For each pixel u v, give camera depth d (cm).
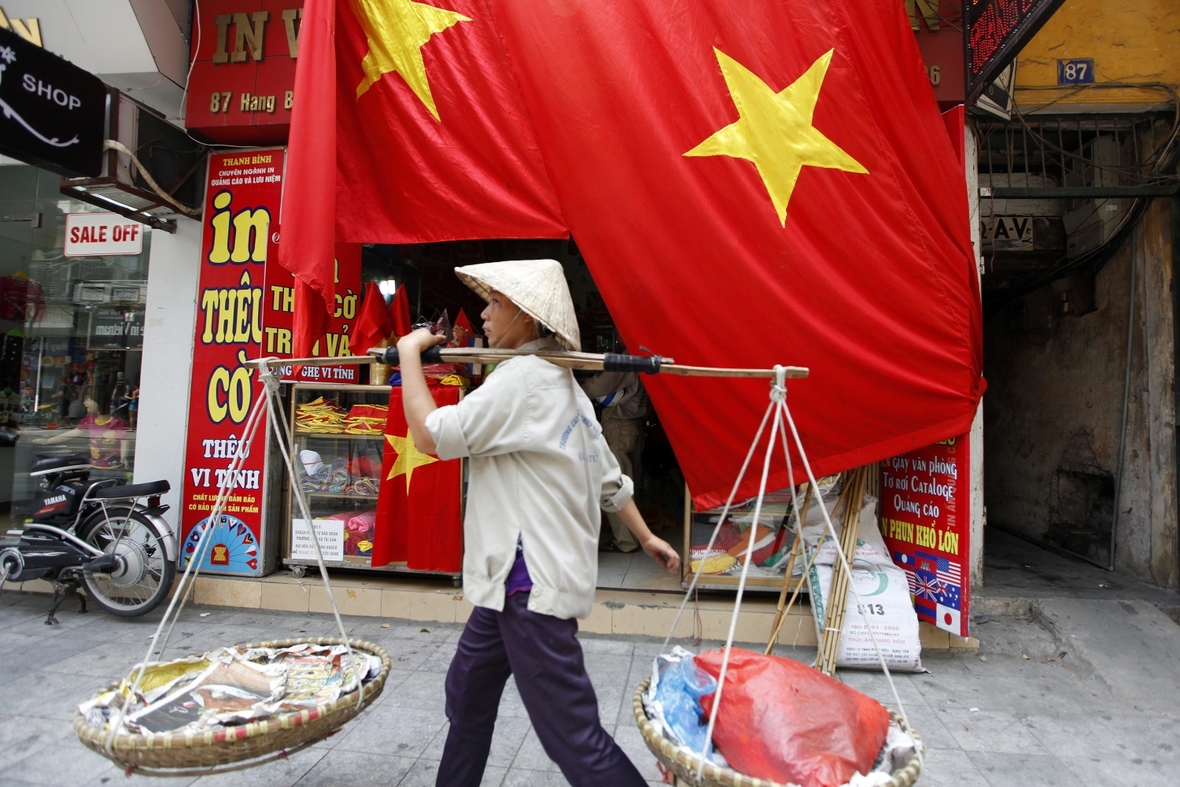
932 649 364
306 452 429
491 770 249
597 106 325
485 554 178
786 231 320
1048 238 504
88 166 362
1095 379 500
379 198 349
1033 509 582
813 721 170
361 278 460
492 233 337
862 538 365
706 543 391
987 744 274
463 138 338
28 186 507
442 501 400
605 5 325
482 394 174
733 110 322
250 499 423
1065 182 494
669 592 397
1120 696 319
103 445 479
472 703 193
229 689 205
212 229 430
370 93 344
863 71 321
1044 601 396
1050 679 336
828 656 329
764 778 163
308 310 332
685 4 323
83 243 477
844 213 321
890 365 322
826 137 321
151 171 402
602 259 330
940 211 325
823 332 321
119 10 382
